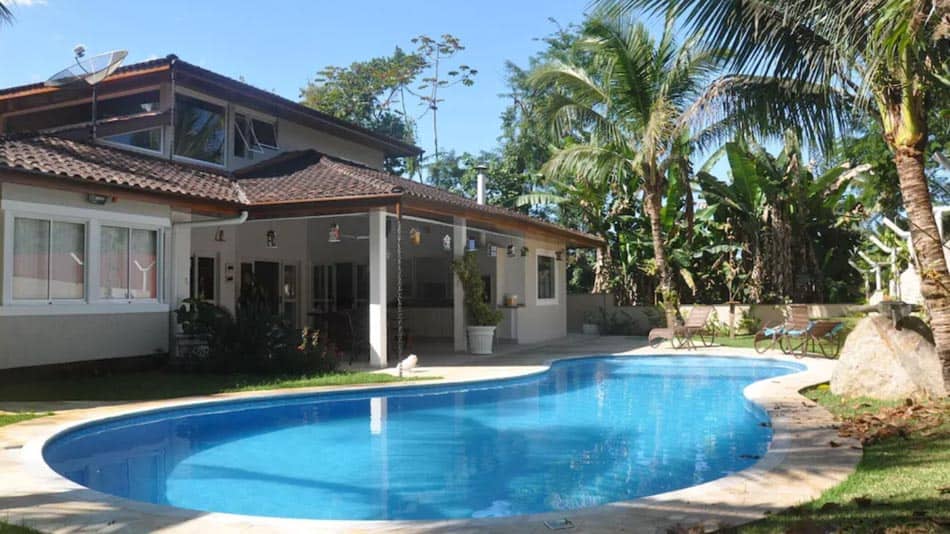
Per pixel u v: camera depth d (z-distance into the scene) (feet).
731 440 25.45
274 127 57.26
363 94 141.38
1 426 24.94
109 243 38.37
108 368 38.24
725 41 28.91
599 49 68.69
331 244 66.03
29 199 34.17
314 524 14.07
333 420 30.07
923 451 19.07
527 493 18.81
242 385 35.81
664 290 73.56
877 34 20.99
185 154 49.42
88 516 14.46
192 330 40.73
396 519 16.80
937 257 26.32
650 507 14.89
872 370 29.19
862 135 72.23
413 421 29.81
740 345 61.31
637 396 36.76
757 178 75.46
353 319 55.11
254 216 44.32
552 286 75.46
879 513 13.69
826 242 85.81
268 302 58.85
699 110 34.68
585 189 84.94
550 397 36.50
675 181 79.30
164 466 22.20
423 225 62.39
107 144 45.21
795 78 30.94
